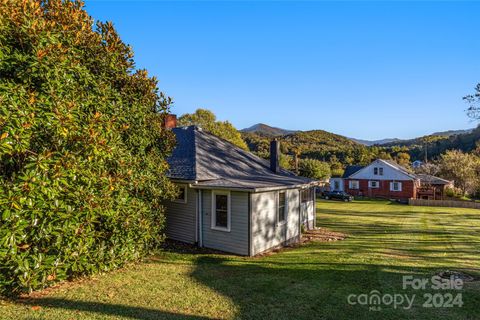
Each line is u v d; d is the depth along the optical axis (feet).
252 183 33.55
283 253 32.32
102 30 25.39
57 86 18.62
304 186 40.14
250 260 28.66
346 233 45.39
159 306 17.04
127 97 25.85
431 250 32.53
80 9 24.67
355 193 138.82
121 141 24.23
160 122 29.37
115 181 21.85
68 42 20.83
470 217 65.62
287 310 16.75
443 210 82.12
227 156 45.50
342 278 22.49
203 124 148.56
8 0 17.83
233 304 17.49
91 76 21.93
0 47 17.07
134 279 21.93
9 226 15.80
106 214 20.85
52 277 18.31
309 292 19.56
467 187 129.18
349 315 16.19
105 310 16.33
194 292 19.39
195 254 31.09
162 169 28.37
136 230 24.95
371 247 34.27
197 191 34.71
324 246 35.65
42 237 17.40
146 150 28.32
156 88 28.55
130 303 17.43
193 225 35.32
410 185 123.03
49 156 17.17
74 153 18.62
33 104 17.07
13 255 15.94
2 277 16.67
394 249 33.06
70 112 18.58
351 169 150.71
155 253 29.96
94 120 20.13
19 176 15.80
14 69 17.83
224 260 28.60
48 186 17.08
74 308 16.52
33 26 17.90
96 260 21.50
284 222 37.22
